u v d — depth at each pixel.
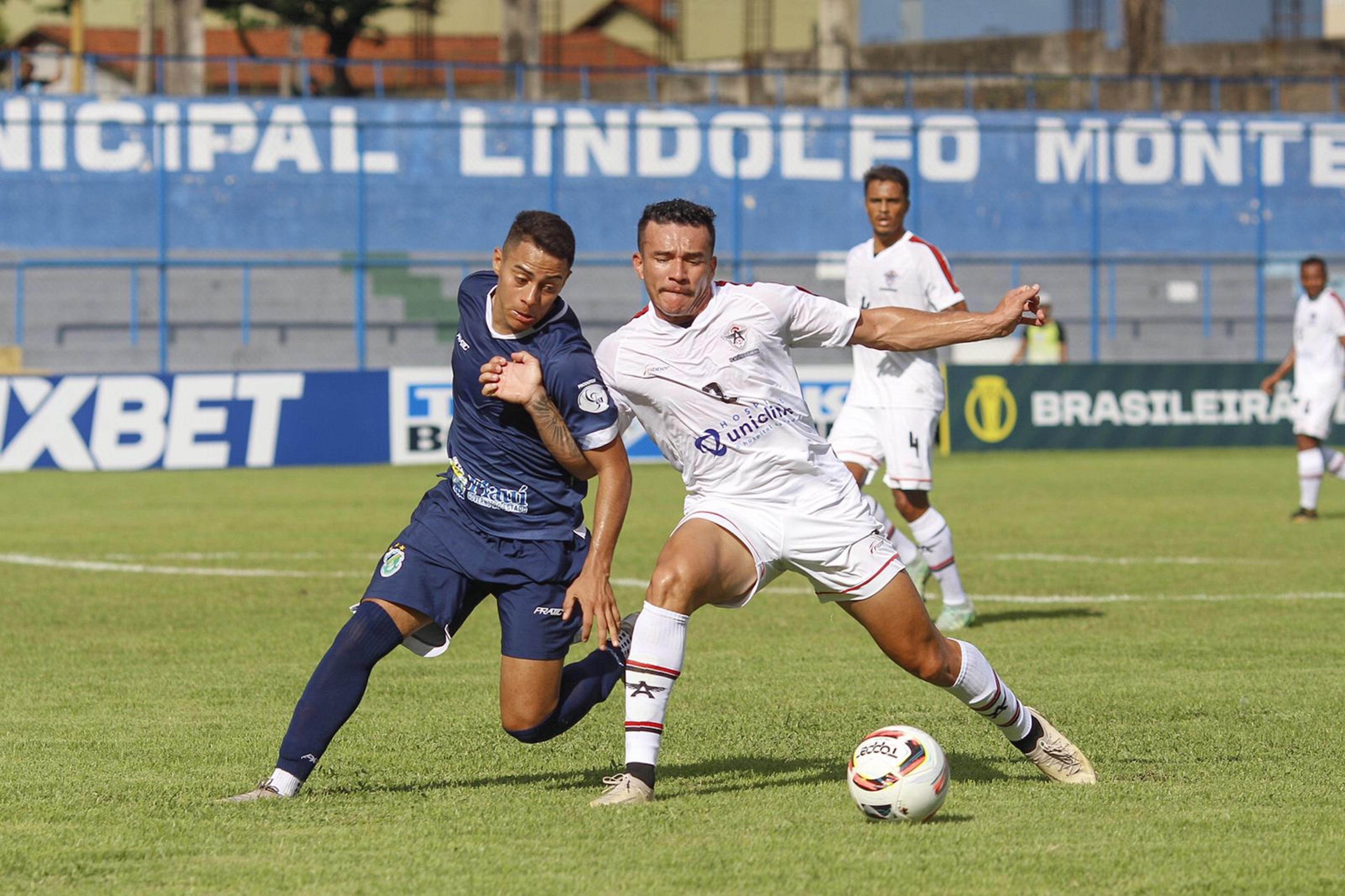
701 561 17.52
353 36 129.25
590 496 67.25
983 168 109.62
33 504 62.28
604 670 18.88
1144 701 24.50
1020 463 81.44
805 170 106.94
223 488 69.31
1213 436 89.69
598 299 104.75
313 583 40.69
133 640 31.89
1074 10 137.62
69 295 99.44
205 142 100.88
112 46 153.75
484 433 17.78
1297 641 30.58
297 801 17.92
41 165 98.88
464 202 104.25
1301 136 113.00
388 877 14.73
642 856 15.41
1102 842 15.91
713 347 17.56
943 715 23.61
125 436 76.19
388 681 27.27
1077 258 103.88
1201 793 18.25
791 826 16.59
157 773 19.80
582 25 177.62
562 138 104.62
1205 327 111.12
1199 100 129.25
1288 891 14.23
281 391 77.88
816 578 18.05
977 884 14.43
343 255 102.44
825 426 82.44
